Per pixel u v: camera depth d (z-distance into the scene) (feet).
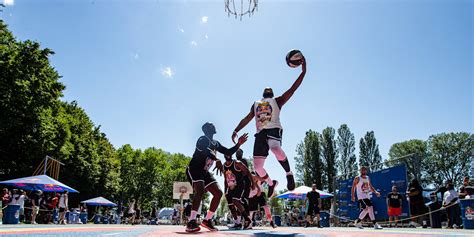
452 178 190.39
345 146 164.76
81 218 76.89
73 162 112.06
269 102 17.70
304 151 167.12
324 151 163.32
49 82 80.79
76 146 113.91
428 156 198.90
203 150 16.47
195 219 15.62
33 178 56.65
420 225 41.34
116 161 154.61
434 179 194.80
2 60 71.72
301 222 63.72
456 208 35.53
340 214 58.08
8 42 78.18
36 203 56.95
